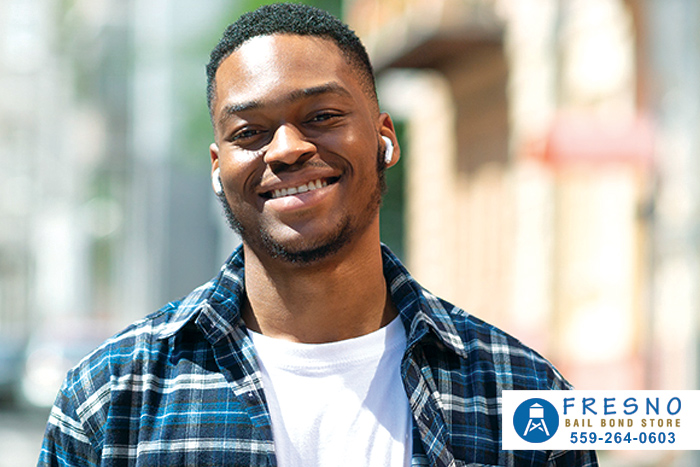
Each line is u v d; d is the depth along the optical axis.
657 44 8.39
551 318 11.03
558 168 8.12
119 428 2.23
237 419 2.21
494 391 2.33
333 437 2.22
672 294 8.11
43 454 2.29
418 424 2.23
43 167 47.91
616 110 9.54
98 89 35.59
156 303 25.00
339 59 2.29
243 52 2.28
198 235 25.00
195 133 23.19
